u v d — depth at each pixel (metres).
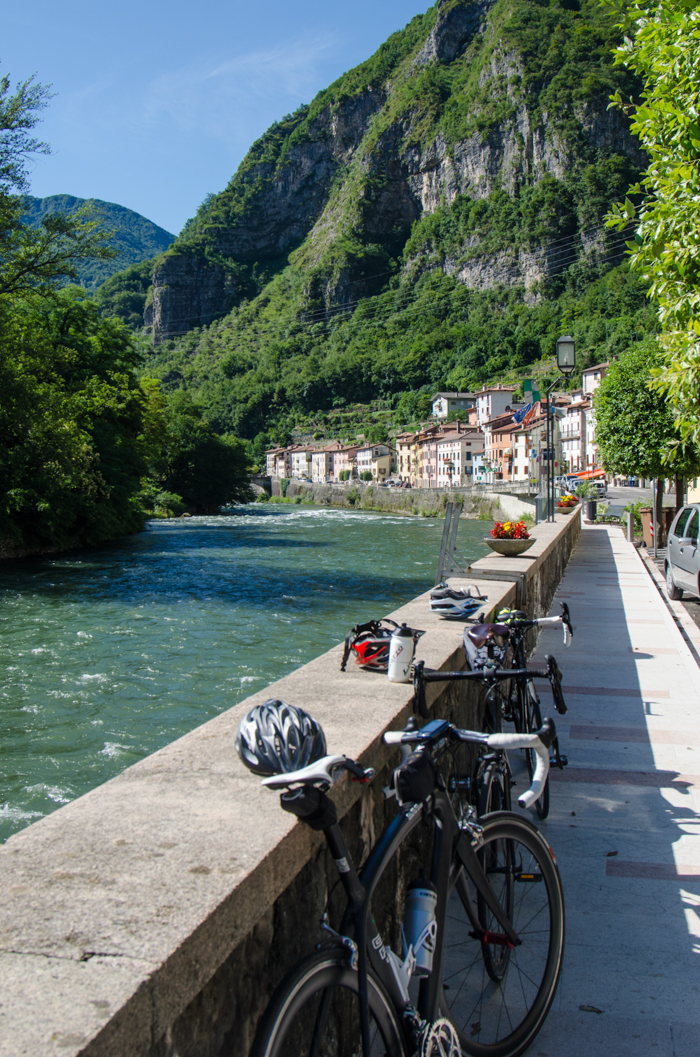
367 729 2.66
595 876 3.96
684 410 8.55
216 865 1.65
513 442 107.75
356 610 22.62
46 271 29.81
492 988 2.74
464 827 2.36
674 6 7.07
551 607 12.25
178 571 31.69
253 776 2.18
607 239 186.25
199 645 17.50
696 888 3.82
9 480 34.91
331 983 1.69
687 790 5.07
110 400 48.16
